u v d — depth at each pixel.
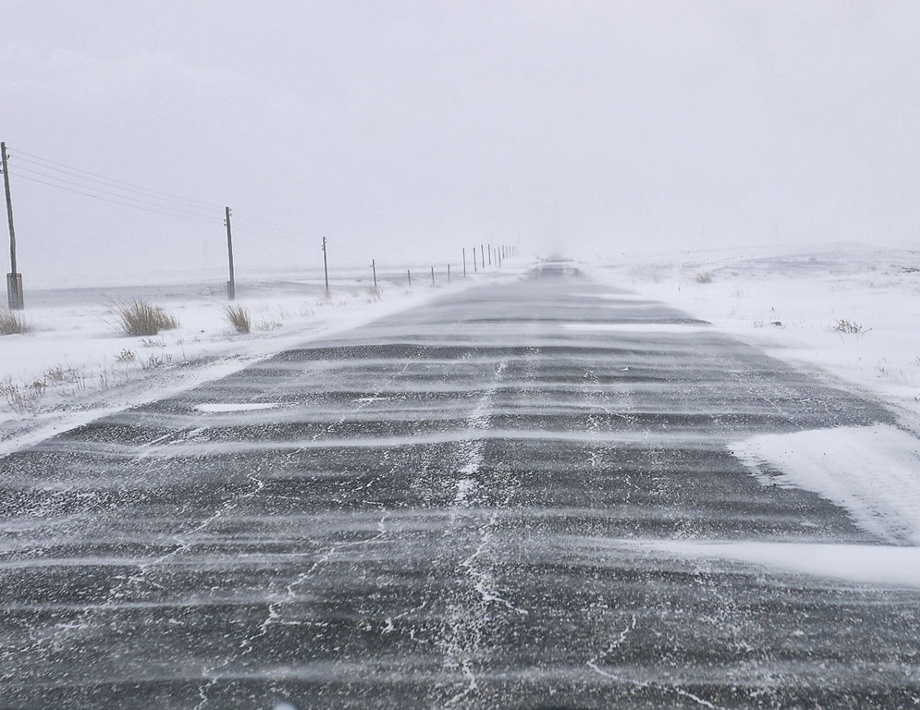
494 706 2.63
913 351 11.33
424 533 4.30
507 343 12.48
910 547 4.04
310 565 3.89
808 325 15.37
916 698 2.65
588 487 5.09
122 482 5.36
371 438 6.46
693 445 6.14
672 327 15.17
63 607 3.46
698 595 3.47
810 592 3.50
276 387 8.93
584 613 3.30
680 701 2.64
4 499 5.03
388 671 2.87
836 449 5.92
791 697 2.66
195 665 2.95
